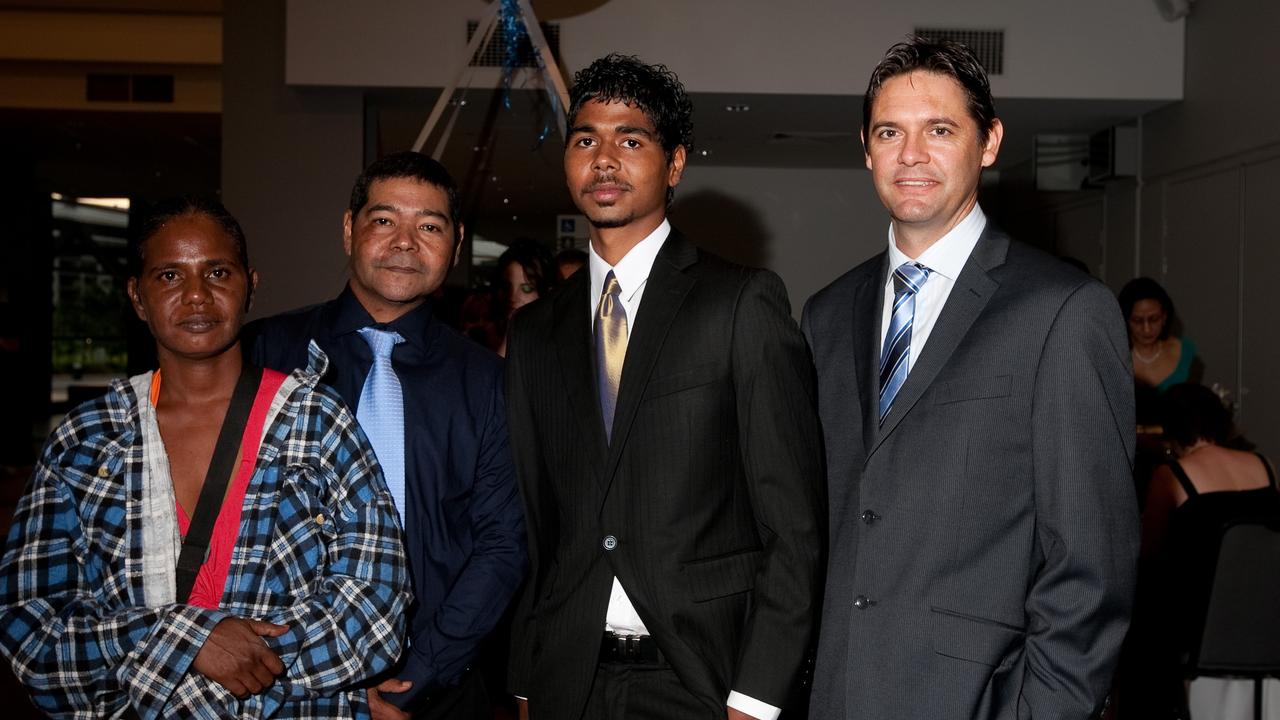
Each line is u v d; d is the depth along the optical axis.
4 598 1.54
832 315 1.93
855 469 1.78
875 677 1.67
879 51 6.56
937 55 1.72
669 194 1.90
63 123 9.71
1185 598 2.99
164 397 1.69
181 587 1.59
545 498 1.91
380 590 1.67
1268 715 3.23
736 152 9.22
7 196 12.10
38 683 1.51
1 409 12.59
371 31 6.39
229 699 1.55
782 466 1.70
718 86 6.56
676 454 1.74
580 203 1.83
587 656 1.75
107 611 1.57
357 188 2.05
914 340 1.77
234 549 1.62
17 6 8.37
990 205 10.09
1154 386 4.89
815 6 6.55
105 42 8.59
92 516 1.59
